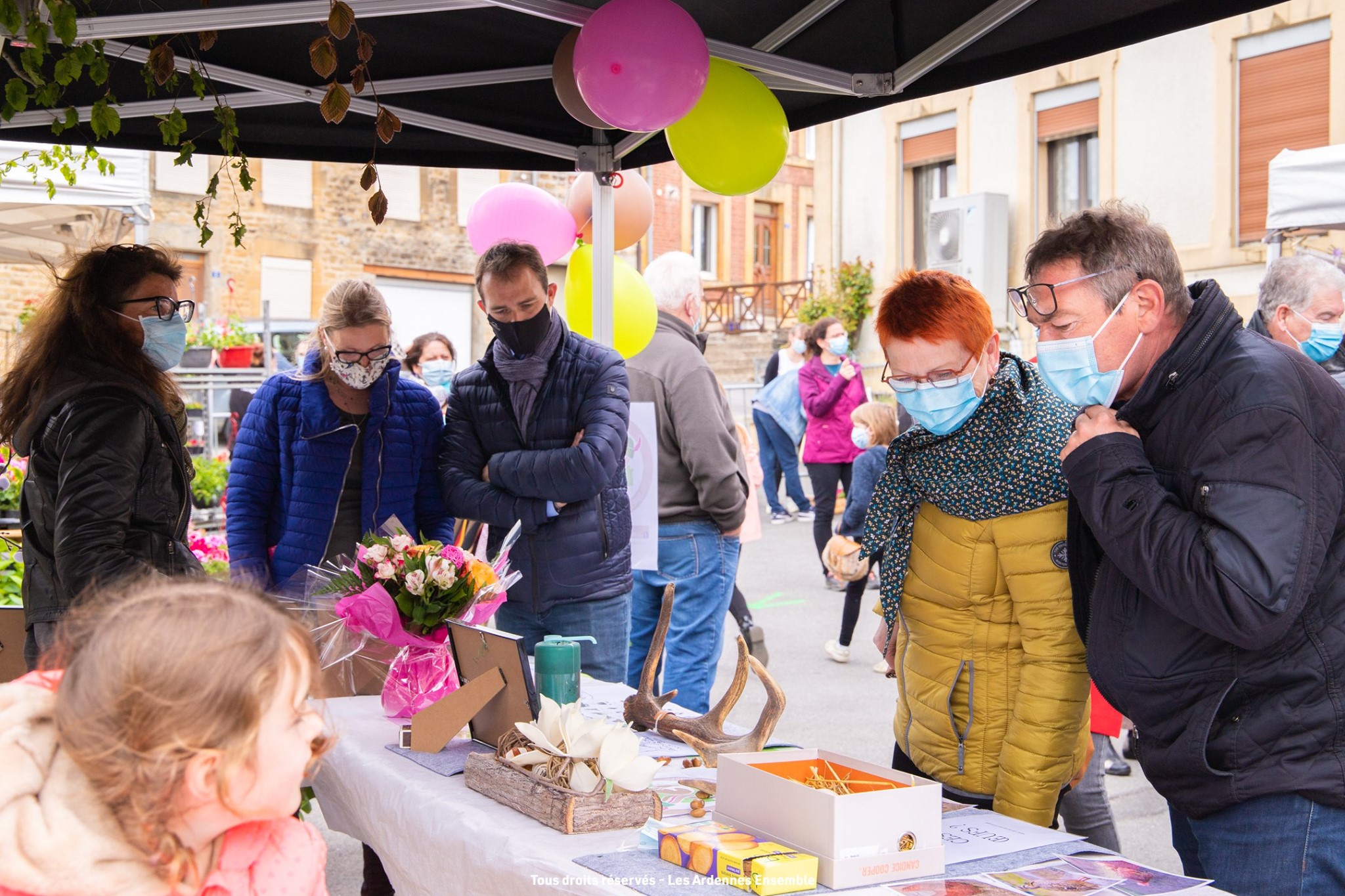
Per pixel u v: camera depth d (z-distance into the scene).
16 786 1.07
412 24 3.34
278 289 19.42
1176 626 1.88
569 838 1.82
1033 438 2.13
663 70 2.90
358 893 3.62
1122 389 1.99
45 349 2.66
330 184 19.83
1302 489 1.73
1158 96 13.41
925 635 2.33
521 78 3.69
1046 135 14.55
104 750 1.02
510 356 3.36
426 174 20.84
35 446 2.66
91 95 3.49
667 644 4.21
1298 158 6.88
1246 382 1.80
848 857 1.61
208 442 10.63
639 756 1.98
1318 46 12.18
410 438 3.42
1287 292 4.43
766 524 12.21
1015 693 2.23
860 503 6.18
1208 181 13.09
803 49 3.49
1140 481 1.85
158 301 2.73
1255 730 1.81
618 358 3.45
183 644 1.04
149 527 2.69
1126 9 2.94
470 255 21.50
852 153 16.52
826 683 6.31
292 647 1.11
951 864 1.74
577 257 4.56
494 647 2.32
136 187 6.51
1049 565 2.12
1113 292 1.90
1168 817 4.26
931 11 3.19
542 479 3.25
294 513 3.31
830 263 16.84
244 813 1.08
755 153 3.48
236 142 3.03
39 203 6.18
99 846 1.05
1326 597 1.79
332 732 1.26
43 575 2.70
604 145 4.21
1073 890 1.61
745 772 1.78
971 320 2.11
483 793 2.06
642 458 3.98
